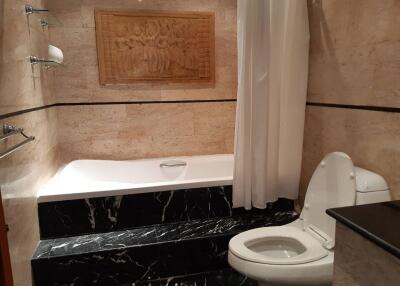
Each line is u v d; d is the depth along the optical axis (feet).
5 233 3.44
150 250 6.46
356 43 5.50
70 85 8.86
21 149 5.61
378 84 5.08
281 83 7.00
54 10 8.45
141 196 7.00
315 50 6.67
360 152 5.54
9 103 5.13
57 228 6.72
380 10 4.96
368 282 3.22
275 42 6.73
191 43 9.33
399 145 4.74
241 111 6.81
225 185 7.43
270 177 7.20
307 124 7.09
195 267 6.79
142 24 8.93
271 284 4.97
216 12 9.41
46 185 7.16
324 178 5.74
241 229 7.00
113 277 6.40
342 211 3.67
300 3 6.58
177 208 7.25
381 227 3.23
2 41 4.93
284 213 7.79
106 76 8.95
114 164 9.06
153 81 9.30
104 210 6.88
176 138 9.79
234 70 9.84
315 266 4.79
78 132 9.12
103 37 8.76
